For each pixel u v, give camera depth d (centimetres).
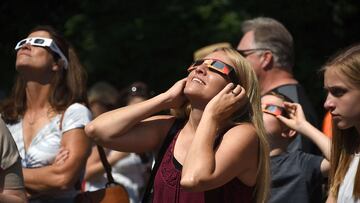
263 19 1314
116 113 962
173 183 898
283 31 1303
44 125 1145
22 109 1174
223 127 904
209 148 868
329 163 1039
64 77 1163
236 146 876
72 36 2275
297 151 1120
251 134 891
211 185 860
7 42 2370
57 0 2394
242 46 1305
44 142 1133
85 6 2288
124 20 2278
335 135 968
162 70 2241
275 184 1100
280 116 1118
